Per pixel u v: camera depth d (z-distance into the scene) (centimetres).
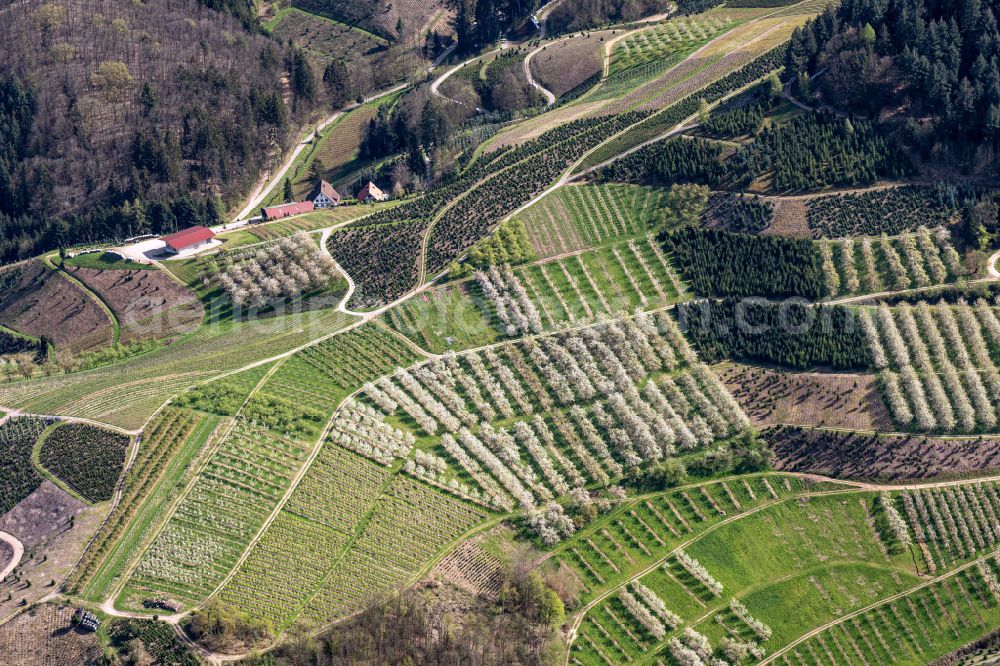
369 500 16200
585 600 15125
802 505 16338
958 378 17612
